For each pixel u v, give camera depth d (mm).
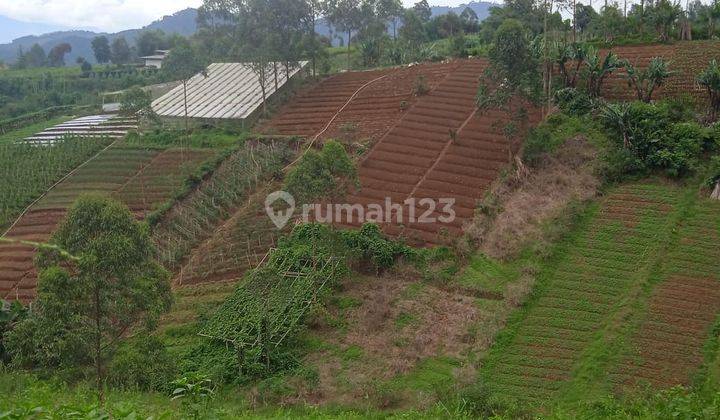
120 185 43875
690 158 34031
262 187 40156
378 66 64750
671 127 35375
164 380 21562
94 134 53938
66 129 58906
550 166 35719
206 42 63750
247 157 43500
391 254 30250
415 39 72438
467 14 96188
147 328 21500
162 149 48781
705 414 13727
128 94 48625
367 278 29953
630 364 22828
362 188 37156
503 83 35344
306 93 54938
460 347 24953
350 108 49750
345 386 23281
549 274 28344
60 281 19719
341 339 26188
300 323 26984
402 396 22344
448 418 18828
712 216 30766
